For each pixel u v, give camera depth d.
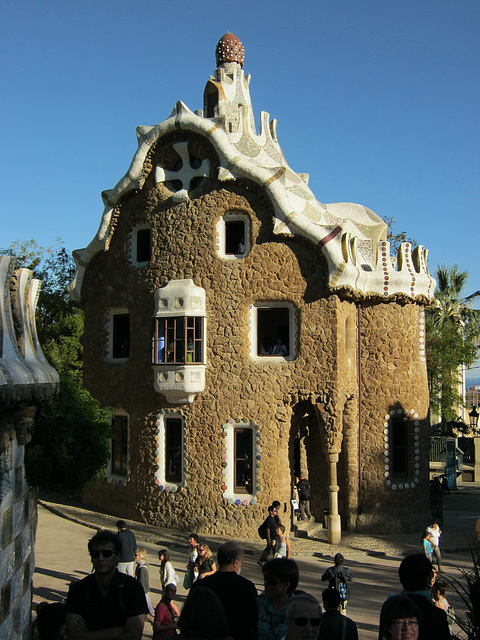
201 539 21.97
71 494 15.40
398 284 24.39
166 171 24.34
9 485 8.66
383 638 6.41
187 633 5.28
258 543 21.69
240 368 22.80
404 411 24.52
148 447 23.88
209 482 22.77
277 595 7.07
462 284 47.59
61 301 38.41
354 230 25.48
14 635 8.82
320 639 7.67
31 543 10.48
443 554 21.94
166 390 22.89
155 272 24.03
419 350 25.45
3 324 8.63
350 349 24.02
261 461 22.41
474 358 43.53
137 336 24.50
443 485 32.97
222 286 23.08
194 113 24.08
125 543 14.43
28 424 9.78
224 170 23.08
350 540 22.77
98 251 26.11
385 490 24.11
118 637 6.49
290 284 22.62
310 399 22.33
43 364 10.28
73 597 6.60
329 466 22.38
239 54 27.09
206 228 23.33
